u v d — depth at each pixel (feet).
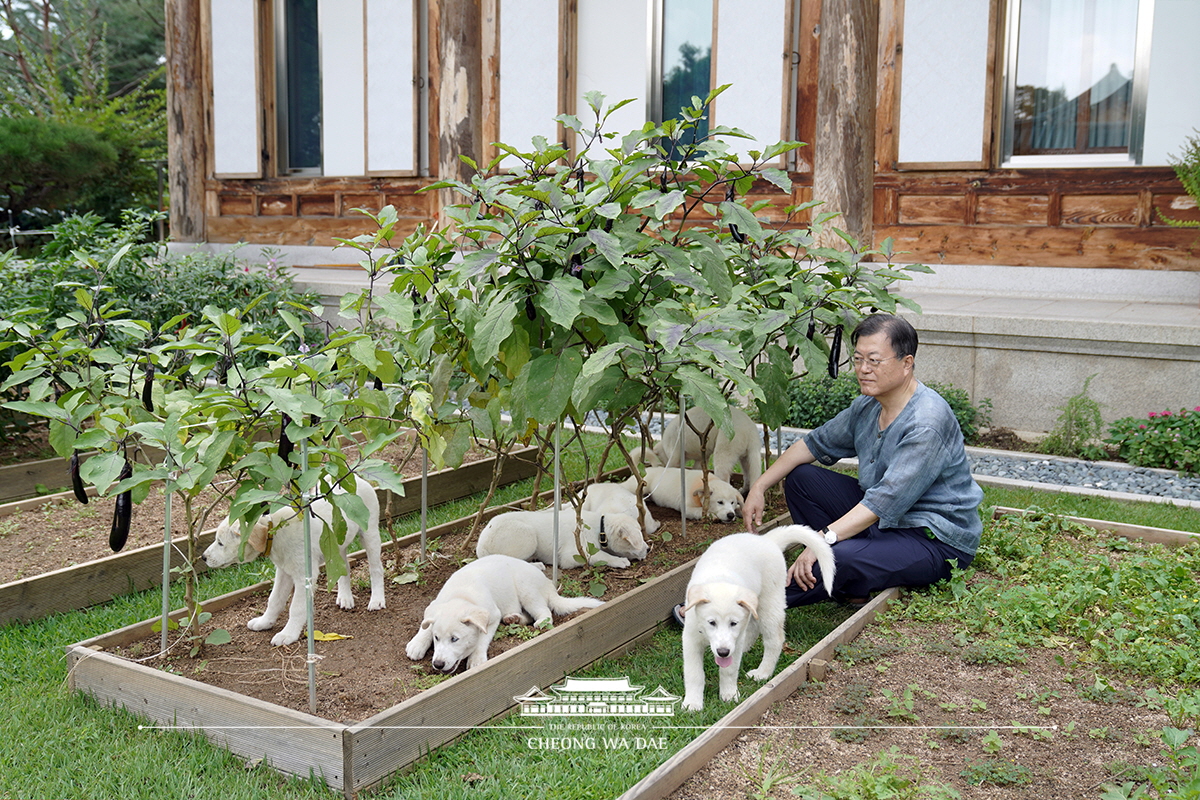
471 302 12.12
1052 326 24.54
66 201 61.67
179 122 44.70
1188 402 23.31
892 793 8.53
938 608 13.09
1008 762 9.23
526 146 40.06
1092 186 31.76
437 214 41.29
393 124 41.86
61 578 13.64
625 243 12.16
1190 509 18.86
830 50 27.35
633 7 38.11
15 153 56.03
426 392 13.56
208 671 11.14
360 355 11.28
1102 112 32.50
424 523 15.14
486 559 12.79
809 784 8.91
